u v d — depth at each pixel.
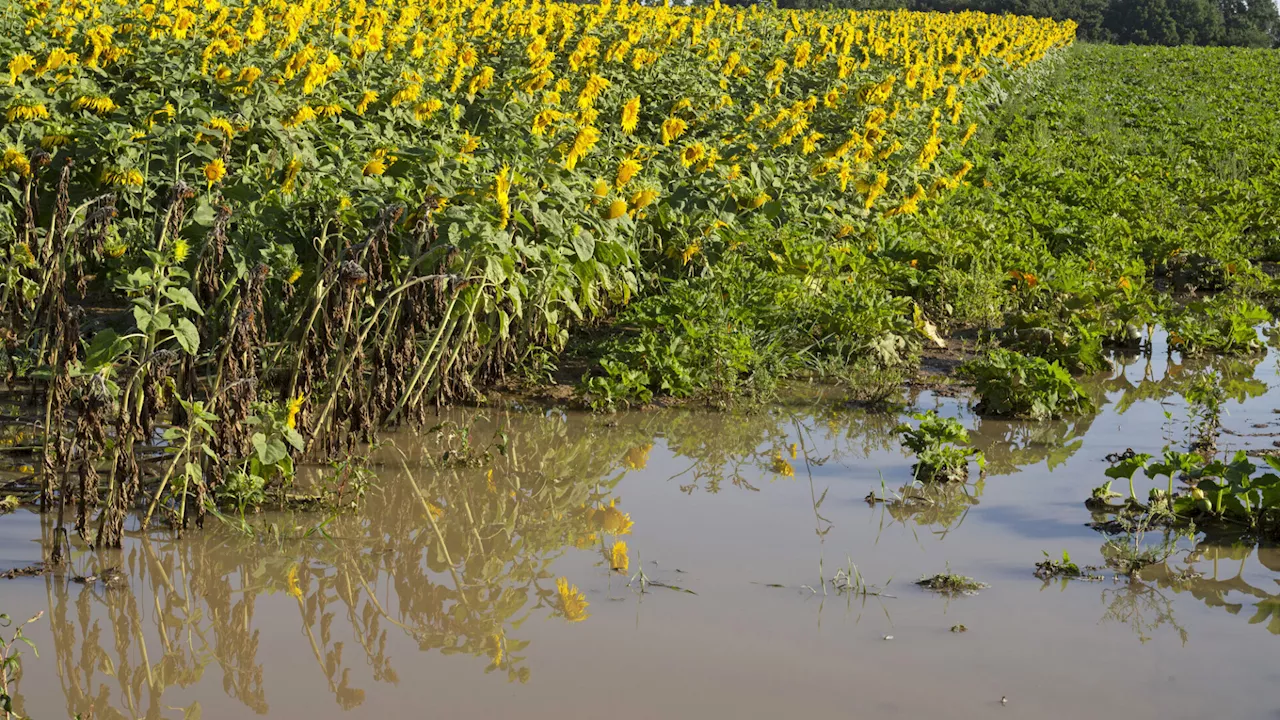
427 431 6.13
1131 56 38.78
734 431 6.40
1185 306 9.81
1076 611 4.09
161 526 4.75
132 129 7.13
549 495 5.32
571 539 4.79
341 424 5.56
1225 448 6.07
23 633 3.83
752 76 13.82
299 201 6.05
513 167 6.83
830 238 9.50
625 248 7.27
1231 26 83.31
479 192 6.21
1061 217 11.56
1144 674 3.62
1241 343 8.54
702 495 5.36
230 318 5.01
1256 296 10.22
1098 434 6.42
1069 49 38.16
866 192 9.84
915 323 8.27
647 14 14.93
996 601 4.16
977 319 9.05
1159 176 14.85
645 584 4.29
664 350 7.19
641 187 8.08
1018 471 5.77
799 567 4.47
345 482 5.05
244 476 4.88
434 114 8.35
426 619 4.03
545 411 6.62
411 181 6.58
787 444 6.18
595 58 11.43
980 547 4.71
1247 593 4.28
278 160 7.03
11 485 5.05
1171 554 4.66
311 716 3.34
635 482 5.54
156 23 9.30
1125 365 8.12
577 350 7.71
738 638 3.84
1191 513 5.09
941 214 11.00
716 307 7.61
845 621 3.98
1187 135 19.47
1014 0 76.06
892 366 7.78
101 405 4.45
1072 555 4.64
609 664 3.65
